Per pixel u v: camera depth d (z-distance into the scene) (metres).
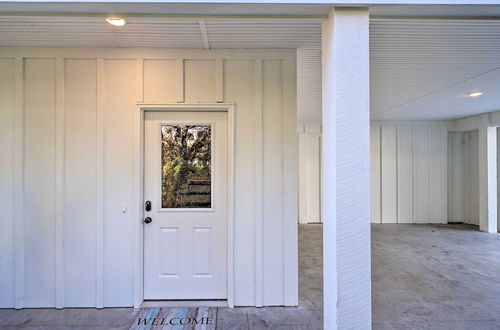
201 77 2.75
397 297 2.95
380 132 6.93
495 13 1.64
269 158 2.75
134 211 2.70
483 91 4.22
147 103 2.72
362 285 1.56
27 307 2.63
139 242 2.70
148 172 2.79
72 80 2.70
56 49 2.68
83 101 2.71
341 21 1.58
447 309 2.69
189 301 2.76
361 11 1.58
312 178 6.95
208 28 2.33
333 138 1.59
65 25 2.26
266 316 2.53
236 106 2.76
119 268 2.68
